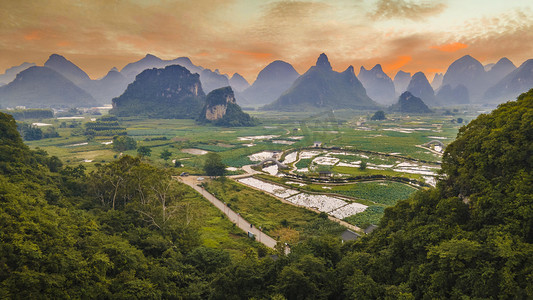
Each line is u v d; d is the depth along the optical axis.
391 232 48.94
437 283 32.84
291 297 37.19
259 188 119.38
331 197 105.94
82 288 33.31
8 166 58.47
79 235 44.78
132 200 70.06
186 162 167.00
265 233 74.62
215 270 47.66
